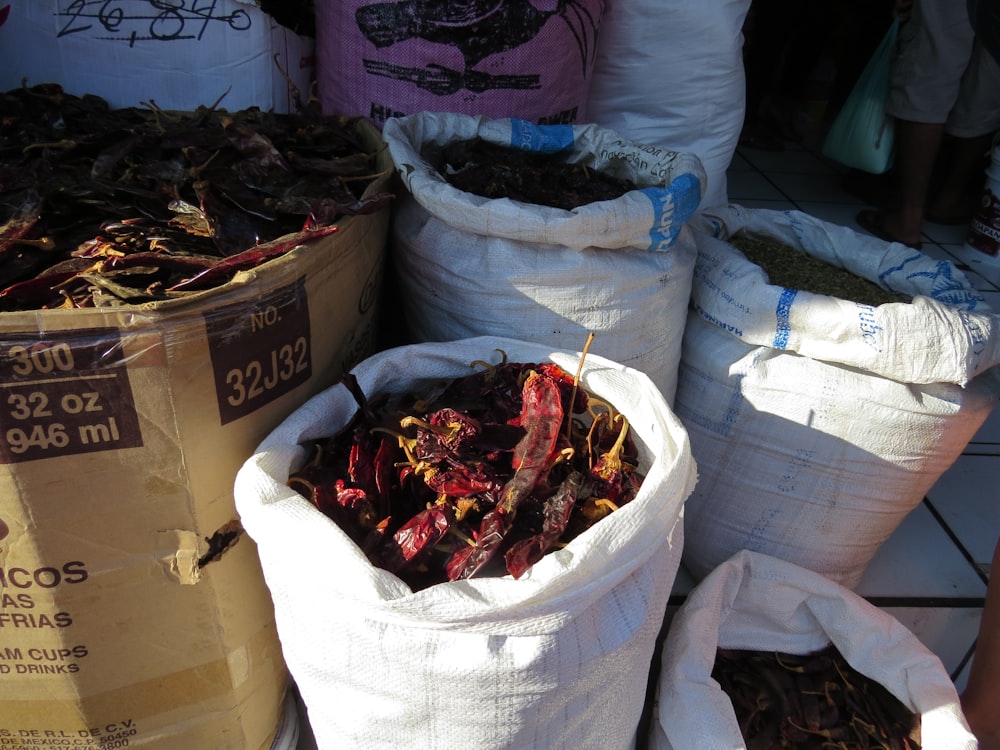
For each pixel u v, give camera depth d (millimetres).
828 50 4848
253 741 1601
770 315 1787
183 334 1145
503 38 1908
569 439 1445
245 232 1400
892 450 1819
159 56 1942
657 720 1672
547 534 1222
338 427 1445
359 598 1124
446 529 1228
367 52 1939
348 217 1437
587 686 1248
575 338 1720
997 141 3590
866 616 1808
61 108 1752
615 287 1685
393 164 1702
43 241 1298
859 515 1941
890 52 3549
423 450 1314
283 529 1174
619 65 2406
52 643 1310
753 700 1781
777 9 4699
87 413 1142
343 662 1225
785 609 1868
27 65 1912
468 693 1185
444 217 1635
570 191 1830
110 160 1496
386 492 1333
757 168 4613
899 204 3863
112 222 1396
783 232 2270
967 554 2303
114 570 1279
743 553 1879
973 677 1821
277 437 1328
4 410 1099
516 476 1287
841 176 4582
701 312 1940
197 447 1246
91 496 1206
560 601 1132
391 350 1554
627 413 1471
